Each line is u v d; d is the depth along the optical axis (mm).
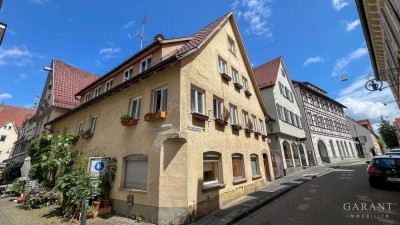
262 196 10000
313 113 28297
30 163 14680
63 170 13141
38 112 23531
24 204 10609
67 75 21531
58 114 18422
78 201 7660
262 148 14539
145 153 8062
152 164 7590
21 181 13555
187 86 8344
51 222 7500
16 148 31953
